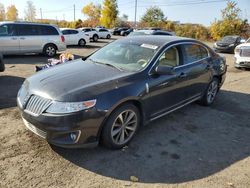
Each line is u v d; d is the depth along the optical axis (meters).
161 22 55.72
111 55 5.04
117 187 3.31
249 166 3.96
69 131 3.54
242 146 4.57
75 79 3.99
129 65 4.62
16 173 3.45
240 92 8.00
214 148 4.42
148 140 4.52
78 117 3.53
